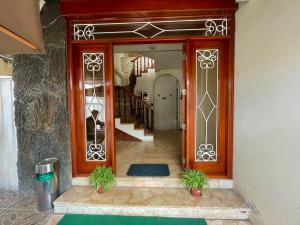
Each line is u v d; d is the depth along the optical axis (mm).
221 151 3104
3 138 3379
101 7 2842
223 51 3014
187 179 2840
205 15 2898
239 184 2758
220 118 3074
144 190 2965
